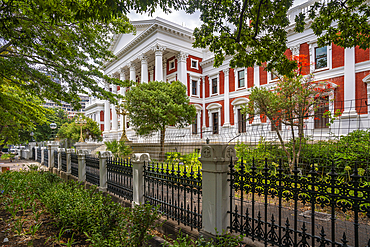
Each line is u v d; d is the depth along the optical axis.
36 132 30.52
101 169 6.43
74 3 3.49
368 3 10.79
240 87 20.94
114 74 30.38
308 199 2.42
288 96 8.59
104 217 3.99
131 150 13.85
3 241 3.85
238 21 4.79
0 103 7.29
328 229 3.48
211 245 2.62
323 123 9.94
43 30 6.46
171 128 20.28
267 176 2.80
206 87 24.59
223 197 3.19
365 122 11.38
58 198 5.06
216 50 5.19
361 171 4.16
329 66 14.32
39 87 7.54
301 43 15.81
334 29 4.56
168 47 22.41
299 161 5.09
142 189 4.83
